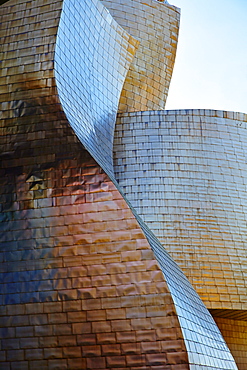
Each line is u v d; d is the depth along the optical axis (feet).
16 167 88.17
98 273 78.07
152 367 71.77
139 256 77.36
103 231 80.07
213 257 118.62
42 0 98.48
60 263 80.33
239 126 129.80
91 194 82.58
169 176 123.03
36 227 83.51
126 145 126.41
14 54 95.40
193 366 72.08
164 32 148.05
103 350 74.13
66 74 96.73
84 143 89.25
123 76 124.77
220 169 124.77
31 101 91.45
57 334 76.84
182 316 75.51
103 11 116.98
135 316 74.59
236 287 117.70
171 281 78.95
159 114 127.85
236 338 128.06
